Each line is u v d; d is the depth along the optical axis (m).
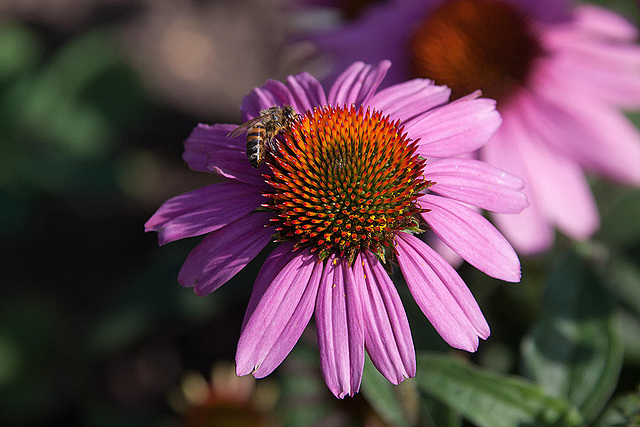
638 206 0.45
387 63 0.36
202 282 0.34
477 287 0.44
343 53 0.45
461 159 0.35
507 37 0.43
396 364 0.33
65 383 0.57
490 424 0.36
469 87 0.43
